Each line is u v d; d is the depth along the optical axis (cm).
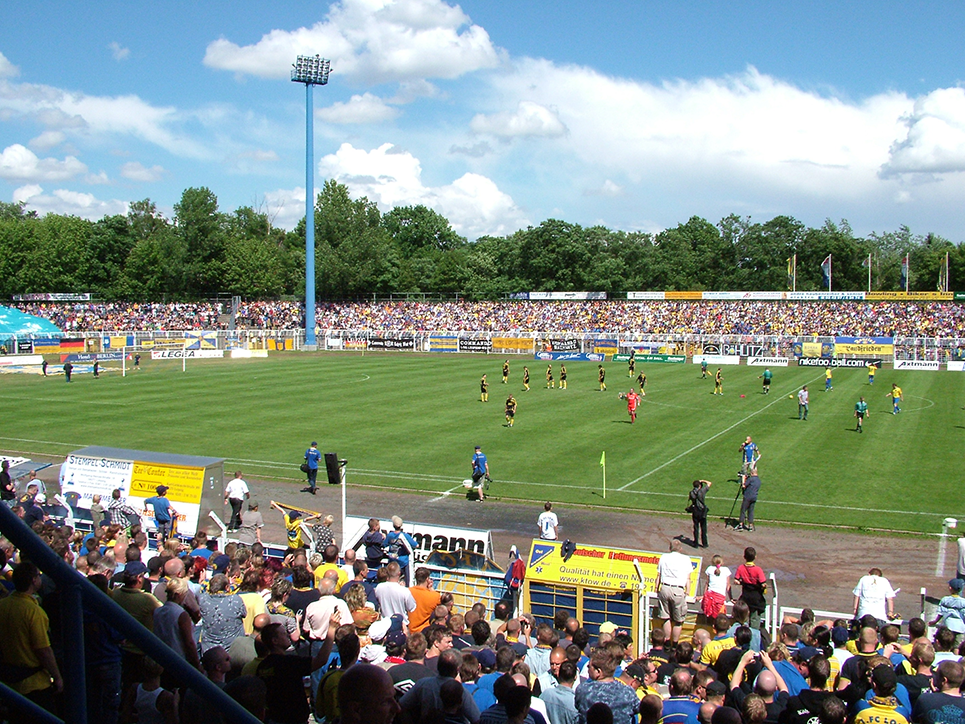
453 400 5775
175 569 1305
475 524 2923
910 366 8325
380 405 5509
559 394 6172
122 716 933
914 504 3131
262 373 7431
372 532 2038
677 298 11400
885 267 16350
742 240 17425
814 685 934
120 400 5656
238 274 13062
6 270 12406
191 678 389
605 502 3203
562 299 12294
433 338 10262
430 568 1983
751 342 9581
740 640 1239
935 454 3991
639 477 3575
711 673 1088
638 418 5069
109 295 13038
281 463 3828
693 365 8675
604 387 6481
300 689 877
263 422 4828
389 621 1255
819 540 2736
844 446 4200
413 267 14825
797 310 10962
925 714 937
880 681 926
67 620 361
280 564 1862
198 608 1177
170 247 12988
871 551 2622
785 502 3178
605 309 11669
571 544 1911
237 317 11338
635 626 1778
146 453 2891
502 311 11931
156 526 2570
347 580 1620
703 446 4206
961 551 2169
